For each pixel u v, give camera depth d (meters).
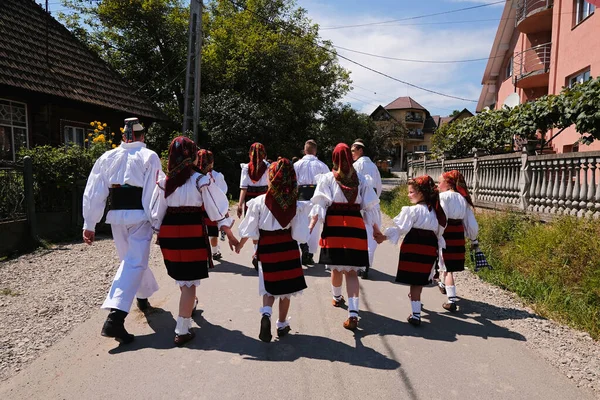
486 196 10.52
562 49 15.80
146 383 3.35
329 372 3.58
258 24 26.28
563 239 6.37
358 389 3.32
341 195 4.55
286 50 26.44
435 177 16.27
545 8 17.61
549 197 7.88
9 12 12.39
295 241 4.27
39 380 3.37
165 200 4.10
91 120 14.02
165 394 3.20
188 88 16.89
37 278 5.93
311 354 3.91
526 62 19.95
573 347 4.16
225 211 4.21
